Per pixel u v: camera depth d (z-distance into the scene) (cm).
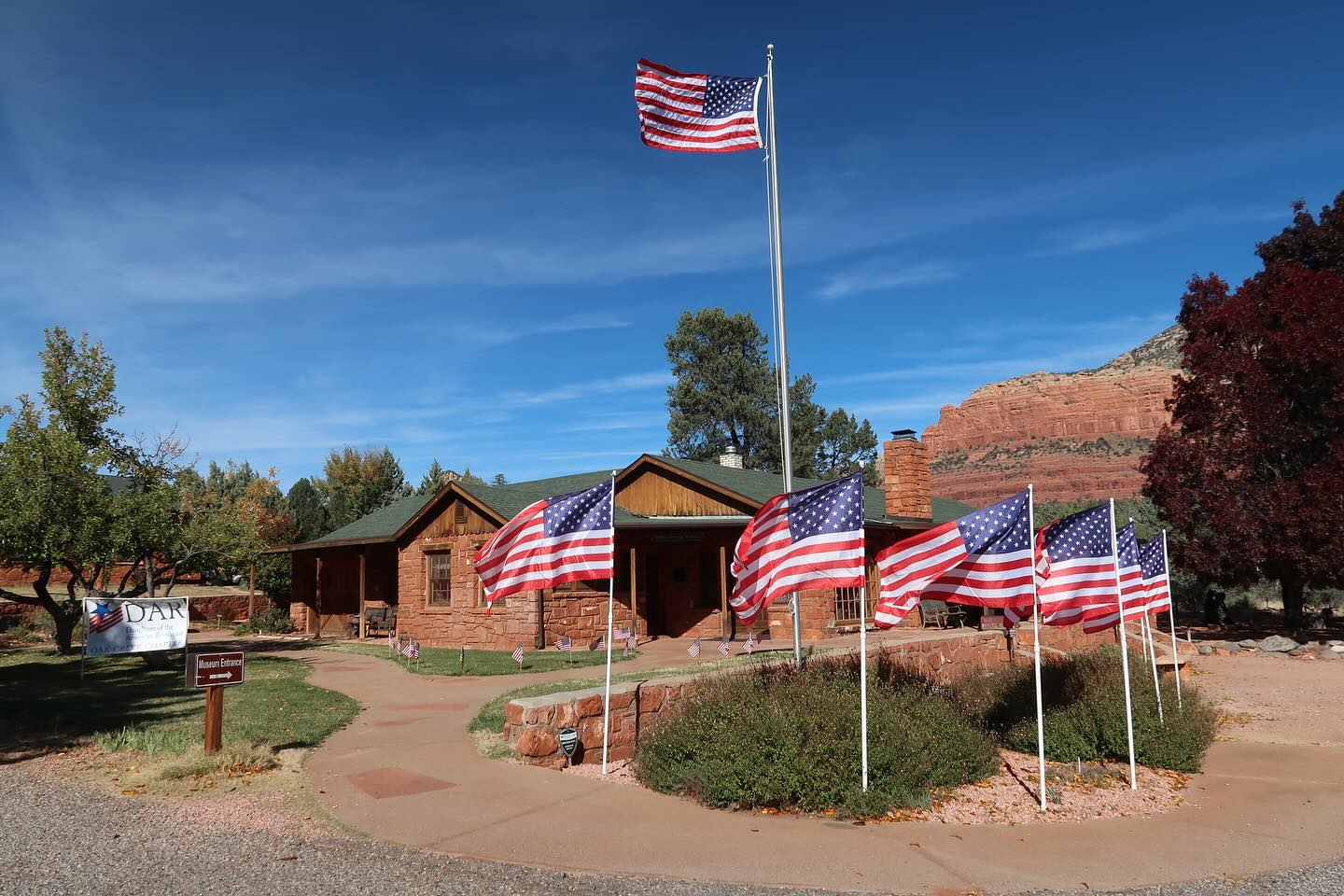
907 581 786
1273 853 608
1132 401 14438
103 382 1761
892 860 566
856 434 5275
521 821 627
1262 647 2059
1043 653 1562
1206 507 2323
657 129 1138
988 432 15975
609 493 861
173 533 1775
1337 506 2080
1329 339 2164
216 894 475
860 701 812
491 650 1958
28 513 1505
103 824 605
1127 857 591
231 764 768
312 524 3859
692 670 1092
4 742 882
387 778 743
